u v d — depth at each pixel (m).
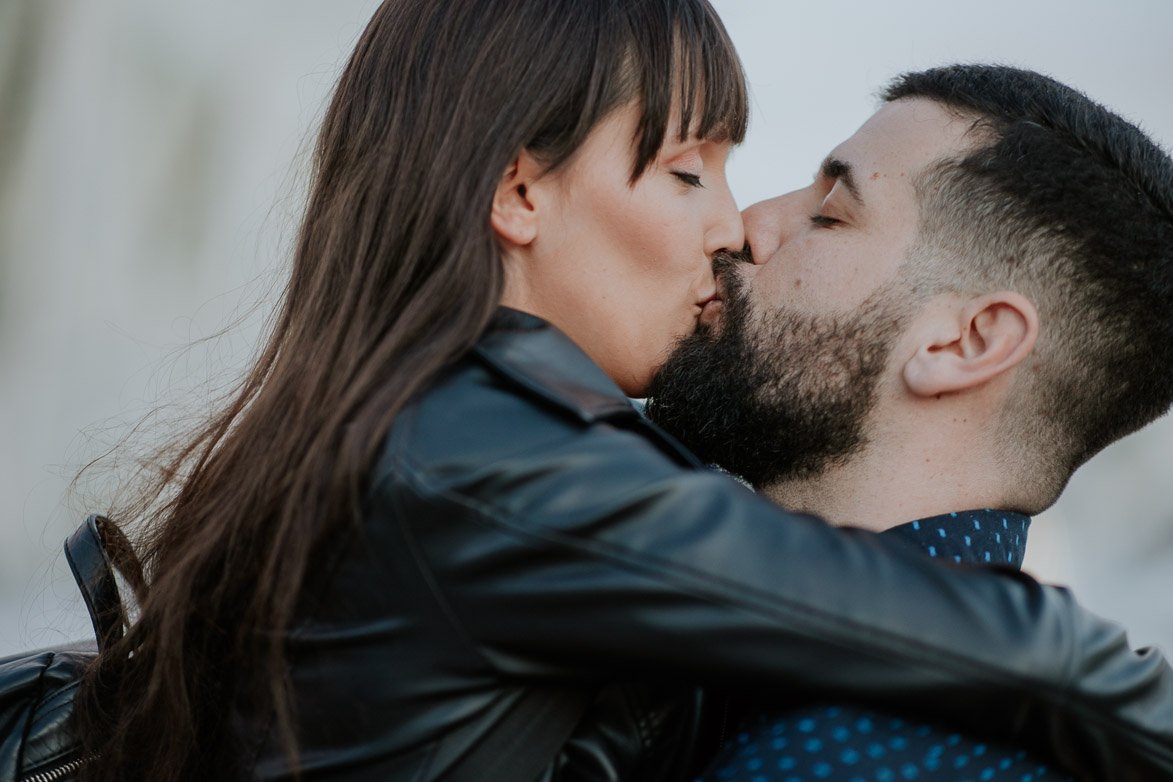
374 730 0.93
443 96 1.13
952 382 1.18
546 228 1.17
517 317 1.06
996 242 1.21
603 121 1.16
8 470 3.64
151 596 1.13
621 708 1.03
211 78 4.12
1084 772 0.94
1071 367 1.22
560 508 0.88
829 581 0.87
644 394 1.31
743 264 1.33
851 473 1.25
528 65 1.12
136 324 3.97
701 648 0.86
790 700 1.03
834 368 1.24
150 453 1.40
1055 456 1.25
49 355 3.84
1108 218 1.20
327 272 1.15
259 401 1.14
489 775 0.94
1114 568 4.02
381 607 0.93
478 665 0.91
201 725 1.06
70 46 4.04
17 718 1.13
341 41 3.93
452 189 1.09
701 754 1.10
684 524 0.88
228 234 4.11
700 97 1.21
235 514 1.05
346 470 0.93
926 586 0.90
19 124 3.98
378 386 1.00
